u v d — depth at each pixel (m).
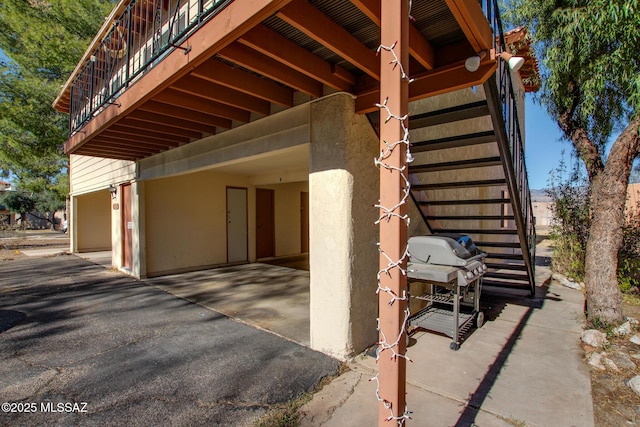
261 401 2.41
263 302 5.18
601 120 4.21
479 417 2.22
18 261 9.95
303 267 8.46
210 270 8.03
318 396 2.48
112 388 2.61
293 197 10.82
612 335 3.46
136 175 6.97
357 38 2.38
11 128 10.91
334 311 3.10
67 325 4.13
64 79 12.29
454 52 2.58
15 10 10.88
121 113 3.67
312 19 2.02
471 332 3.84
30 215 28.16
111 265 9.02
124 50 6.40
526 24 4.36
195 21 2.41
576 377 2.76
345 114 3.01
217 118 4.31
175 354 3.23
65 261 9.91
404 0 1.36
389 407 1.36
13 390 2.59
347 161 3.02
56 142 11.52
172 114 3.86
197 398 2.46
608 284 3.70
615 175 3.70
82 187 11.08
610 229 3.72
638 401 2.39
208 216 8.28
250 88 3.06
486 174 7.11
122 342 3.56
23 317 4.46
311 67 2.61
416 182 4.27
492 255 4.71
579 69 3.78
